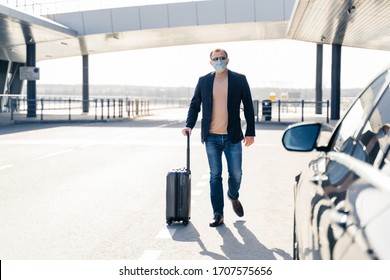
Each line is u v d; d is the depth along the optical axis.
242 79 5.99
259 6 34.38
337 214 2.09
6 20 26.81
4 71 45.25
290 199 7.86
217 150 6.07
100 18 35.97
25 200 7.61
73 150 14.81
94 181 9.42
